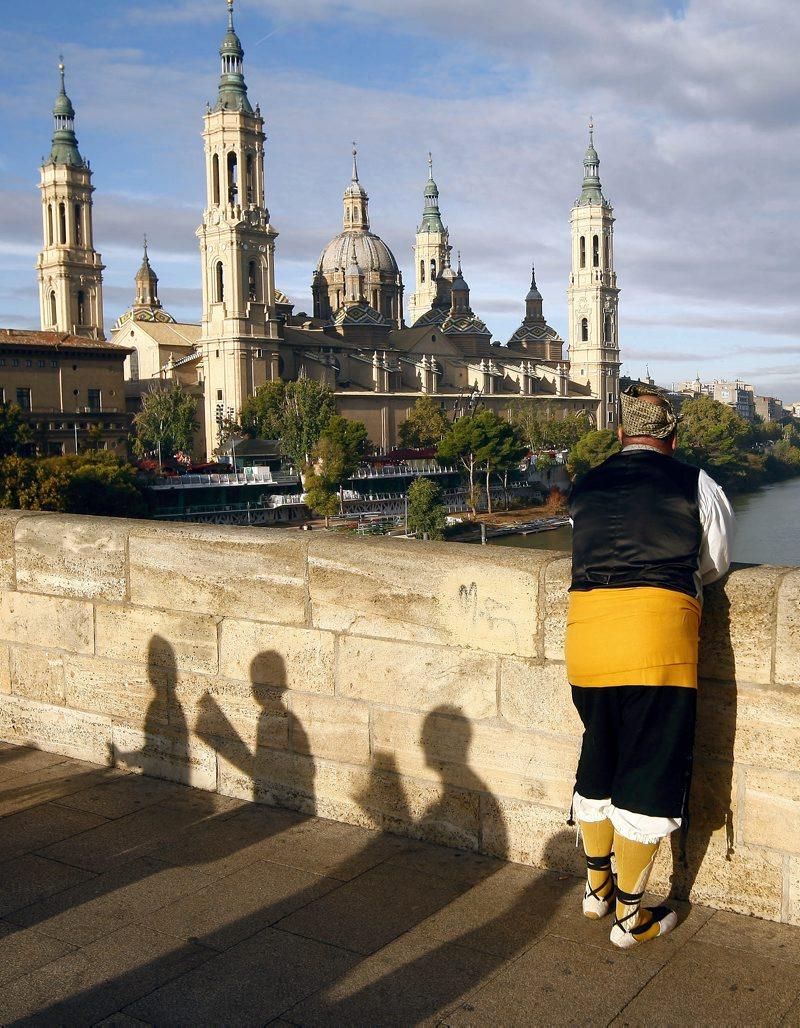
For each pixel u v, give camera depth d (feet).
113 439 420.36
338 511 406.62
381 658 18.49
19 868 17.24
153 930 15.02
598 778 14.49
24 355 395.75
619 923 14.30
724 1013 12.78
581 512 14.48
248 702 20.24
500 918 15.25
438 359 644.69
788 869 14.88
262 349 522.88
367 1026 12.66
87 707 22.74
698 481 14.26
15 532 23.52
